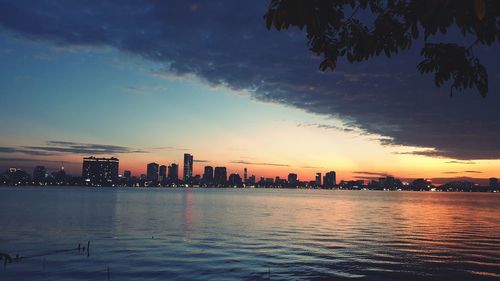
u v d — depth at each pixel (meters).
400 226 85.94
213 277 37.03
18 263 43.59
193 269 40.25
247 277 36.97
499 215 125.19
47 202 175.62
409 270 40.19
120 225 82.75
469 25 5.20
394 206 185.50
